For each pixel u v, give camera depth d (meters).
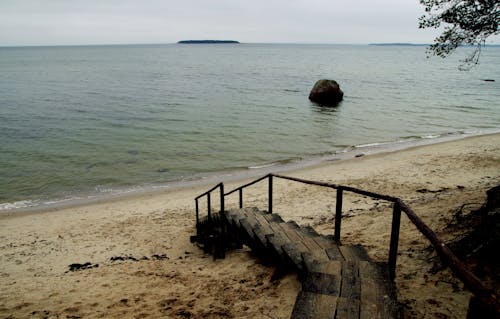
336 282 3.63
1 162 18.70
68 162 18.88
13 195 14.70
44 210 13.12
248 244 6.77
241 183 15.52
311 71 82.31
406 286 4.63
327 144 22.47
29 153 20.23
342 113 32.66
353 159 18.73
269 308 4.52
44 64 107.62
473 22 7.35
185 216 11.80
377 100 40.59
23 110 32.94
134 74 72.69
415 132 25.81
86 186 15.73
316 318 3.04
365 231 7.83
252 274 5.99
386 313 3.07
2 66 97.44
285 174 16.52
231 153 20.61
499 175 14.52
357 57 170.25
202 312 4.84
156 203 13.41
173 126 27.11
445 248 2.37
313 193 13.36
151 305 5.39
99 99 39.75
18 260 8.98
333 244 4.93
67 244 9.95
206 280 6.13
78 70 83.38
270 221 6.73
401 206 3.38
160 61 124.94
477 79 69.12
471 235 5.06
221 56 168.50
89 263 8.41
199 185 15.57
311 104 37.25
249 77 66.50
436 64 123.69
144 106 35.56
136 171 17.67
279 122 28.70
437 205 9.03
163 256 8.41
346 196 12.77
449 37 7.95
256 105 36.41
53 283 7.13
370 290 3.45
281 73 75.94
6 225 11.77
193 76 68.25
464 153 18.73
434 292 4.37
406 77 71.38
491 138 22.56
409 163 17.23
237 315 4.54
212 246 7.90
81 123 27.94
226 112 32.72
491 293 1.79
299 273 4.47
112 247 9.49
